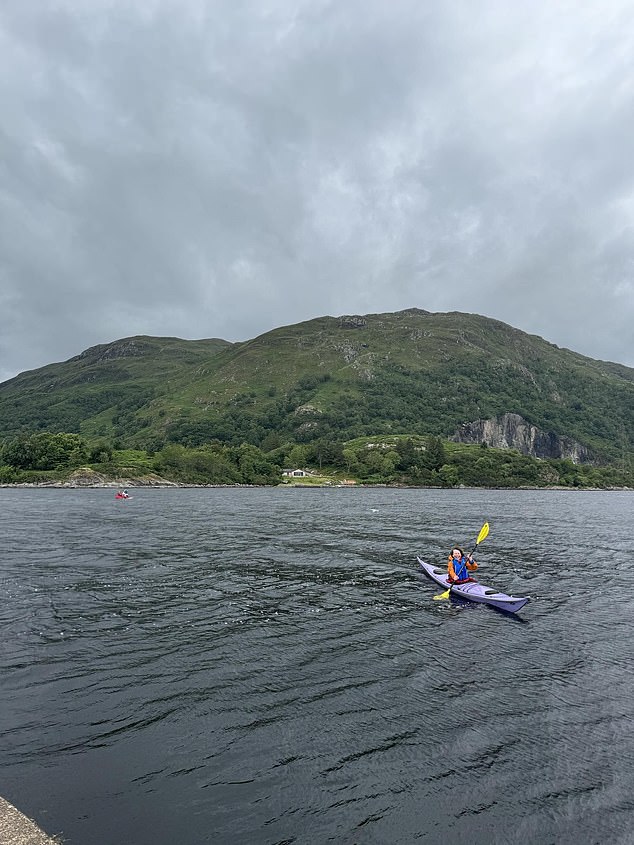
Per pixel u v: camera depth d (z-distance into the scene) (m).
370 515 63.84
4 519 52.94
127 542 36.84
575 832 8.48
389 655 15.62
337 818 8.55
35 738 10.63
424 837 8.22
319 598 21.98
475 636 17.62
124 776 9.45
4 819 8.20
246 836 8.05
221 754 10.23
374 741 10.86
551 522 59.50
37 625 17.62
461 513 70.31
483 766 10.12
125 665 14.39
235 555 31.98
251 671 14.16
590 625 19.25
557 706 12.67
